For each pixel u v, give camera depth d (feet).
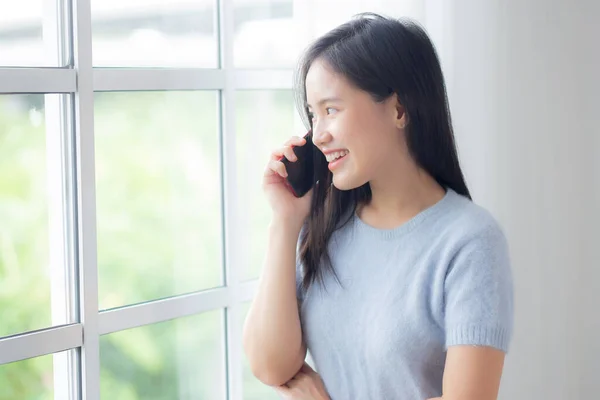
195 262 5.58
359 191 4.19
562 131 6.58
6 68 4.38
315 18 5.60
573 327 6.78
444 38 6.11
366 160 3.88
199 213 5.57
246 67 5.66
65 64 4.70
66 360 4.86
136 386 5.26
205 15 5.46
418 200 4.03
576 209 6.68
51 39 4.65
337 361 4.18
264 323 4.23
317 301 4.20
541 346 6.73
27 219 4.72
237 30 5.58
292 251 4.25
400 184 4.01
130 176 5.14
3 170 4.60
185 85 5.28
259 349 4.24
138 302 5.26
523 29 6.37
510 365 6.63
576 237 6.72
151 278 5.33
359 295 4.07
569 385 6.76
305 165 4.29
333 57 3.85
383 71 3.83
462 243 3.81
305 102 4.12
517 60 6.38
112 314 4.96
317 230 4.22
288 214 4.26
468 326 3.71
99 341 5.01
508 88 6.37
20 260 4.72
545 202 6.61
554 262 6.69
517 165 6.48
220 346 5.74
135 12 5.06
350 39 3.87
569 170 6.63
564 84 6.53
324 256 4.19
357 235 4.14
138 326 5.13
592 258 6.73
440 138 4.01
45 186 4.75
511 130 6.42
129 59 5.06
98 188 4.99
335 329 4.13
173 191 5.40
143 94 5.15
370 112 3.86
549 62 6.48
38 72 4.47
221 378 5.77
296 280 4.37
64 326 4.72
